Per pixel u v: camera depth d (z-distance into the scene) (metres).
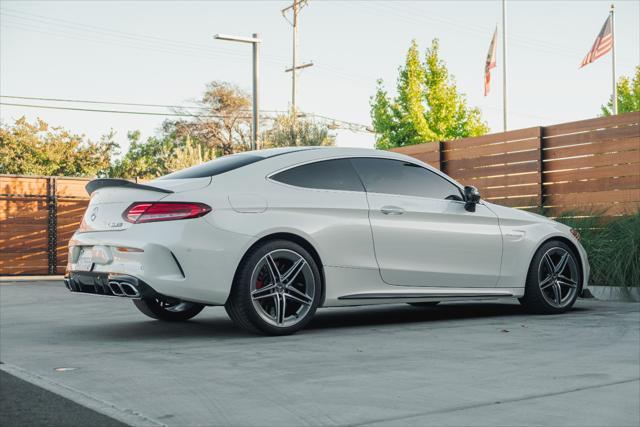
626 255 7.79
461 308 7.14
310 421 2.71
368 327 5.49
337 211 5.29
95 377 3.54
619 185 9.30
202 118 49.03
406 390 3.19
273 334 5.00
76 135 43.97
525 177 10.39
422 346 4.46
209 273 4.77
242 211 4.91
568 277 6.57
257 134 21.02
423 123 29.17
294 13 34.81
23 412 2.88
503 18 27.19
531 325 5.51
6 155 41.28
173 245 4.69
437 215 5.77
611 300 7.87
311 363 3.88
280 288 5.02
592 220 8.62
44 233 16.31
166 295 4.69
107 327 5.64
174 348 4.46
